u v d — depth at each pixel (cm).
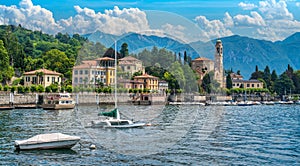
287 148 3297
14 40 14975
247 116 8069
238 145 3362
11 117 6397
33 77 11238
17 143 3084
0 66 10925
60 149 3098
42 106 8881
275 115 8819
